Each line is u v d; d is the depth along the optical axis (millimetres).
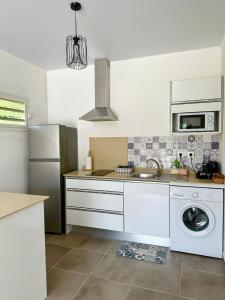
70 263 2383
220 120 2713
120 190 2824
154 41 2768
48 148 3168
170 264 2346
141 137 3365
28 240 1640
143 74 3316
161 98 3240
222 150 2742
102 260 2439
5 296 1430
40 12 2080
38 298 1746
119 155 3496
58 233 3164
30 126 3250
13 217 1492
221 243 2410
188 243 2529
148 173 3211
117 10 2068
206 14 2164
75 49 2221
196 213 2633
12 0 1891
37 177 3232
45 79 3863
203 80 2738
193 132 2846
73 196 3072
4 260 1422
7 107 3105
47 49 2941
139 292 1915
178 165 3119
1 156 2955
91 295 1879
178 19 2252
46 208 3201
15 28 2375
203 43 2846
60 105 3824
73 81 3727
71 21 2252
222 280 2070
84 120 3547
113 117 3287
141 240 2867
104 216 2924
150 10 2080
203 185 2430
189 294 1887
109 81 3463
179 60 3127
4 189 3006
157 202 2668
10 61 3098
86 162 3586
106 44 2838
